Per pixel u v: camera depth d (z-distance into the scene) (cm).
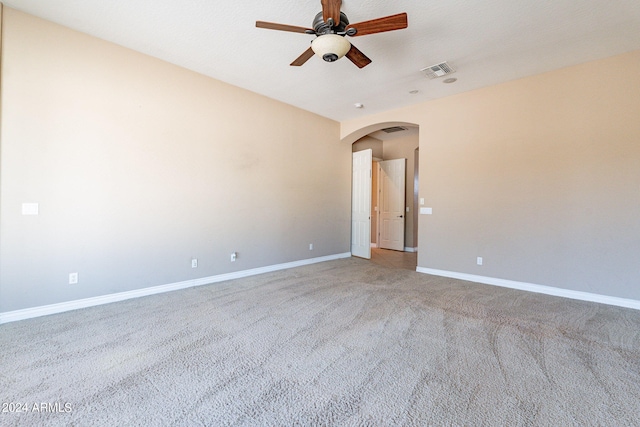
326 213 569
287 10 252
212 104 391
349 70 362
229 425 143
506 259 396
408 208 720
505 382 179
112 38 300
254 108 440
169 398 162
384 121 523
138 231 332
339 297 342
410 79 386
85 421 144
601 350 219
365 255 601
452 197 444
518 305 319
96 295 305
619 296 320
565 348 222
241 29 281
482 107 414
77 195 291
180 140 362
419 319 277
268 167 462
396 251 718
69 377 180
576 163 345
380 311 298
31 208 266
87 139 295
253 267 448
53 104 275
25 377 179
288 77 386
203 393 167
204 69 367
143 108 332
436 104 460
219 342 229
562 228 354
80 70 290
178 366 194
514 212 389
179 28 281
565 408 156
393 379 182
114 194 313
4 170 254
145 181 335
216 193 399
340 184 599
